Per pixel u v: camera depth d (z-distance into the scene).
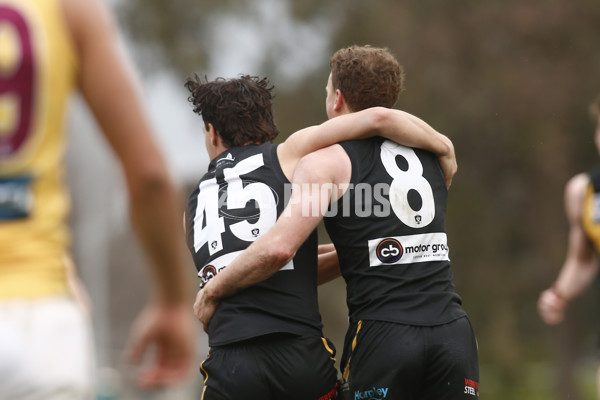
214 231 12.48
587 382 98.31
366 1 75.25
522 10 70.31
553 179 73.19
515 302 74.81
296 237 11.55
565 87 69.88
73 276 8.22
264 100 13.38
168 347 8.11
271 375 11.78
